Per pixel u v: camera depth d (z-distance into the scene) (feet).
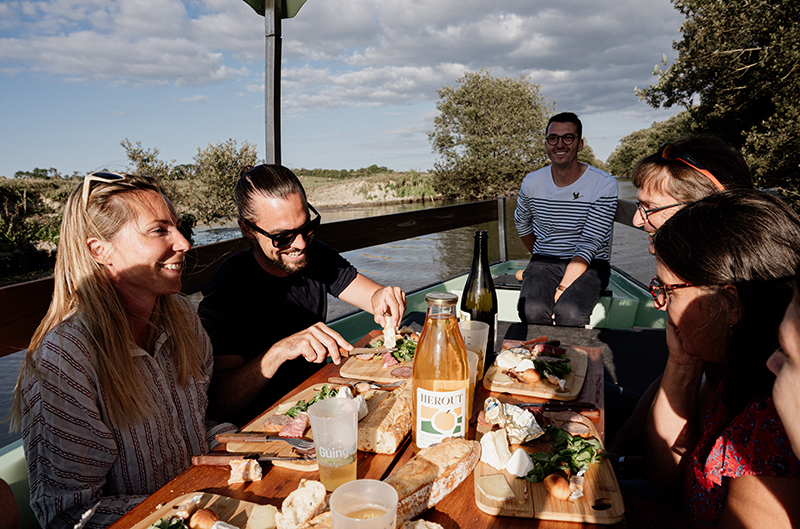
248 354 6.03
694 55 52.13
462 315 5.40
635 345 8.71
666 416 4.27
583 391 4.55
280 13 9.77
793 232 2.83
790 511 2.56
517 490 2.91
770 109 49.21
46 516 3.42
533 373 4.68
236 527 2.52
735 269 2.90
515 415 3.66
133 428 3.84
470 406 3.97
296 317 6.59
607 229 11.20
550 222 11.96
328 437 2.91
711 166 5.21
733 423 2.90
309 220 5.74
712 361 3.40
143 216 3.90
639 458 4.84
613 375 7.66
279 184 5.47
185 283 7.83
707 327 3.18
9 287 5.41
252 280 6.24
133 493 3.88
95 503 3.49
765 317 2.77
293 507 2.57
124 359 3.81
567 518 2.67
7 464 4.74
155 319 4.33
